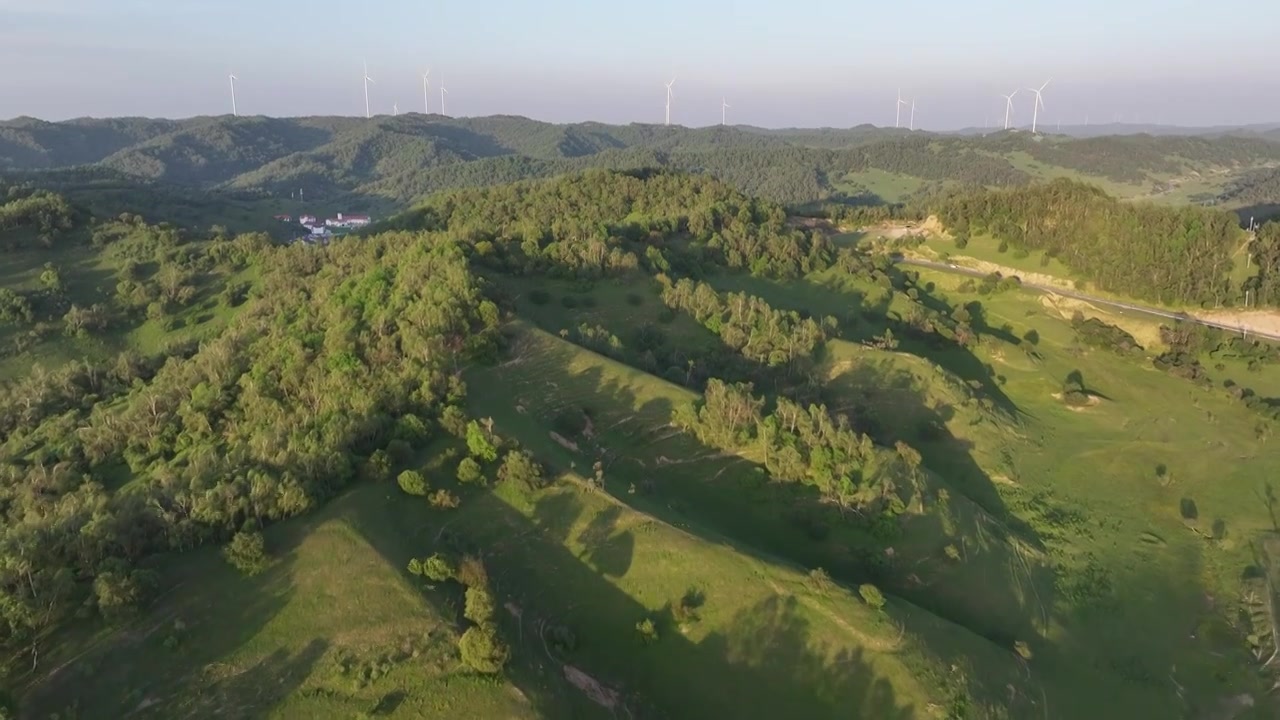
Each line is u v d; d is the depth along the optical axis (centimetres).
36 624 5266
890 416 12319
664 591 6988
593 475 8300
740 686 6366
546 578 6944
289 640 5547
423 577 6222
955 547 8744
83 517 6738
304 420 8519
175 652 5347
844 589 7219
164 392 10806
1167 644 8562
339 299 12431
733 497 9144
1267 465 12106
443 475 7619
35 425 12594
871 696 6350
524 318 11894
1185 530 10719
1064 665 7856
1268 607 9138
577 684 6088
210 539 6388
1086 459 12119
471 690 5347
